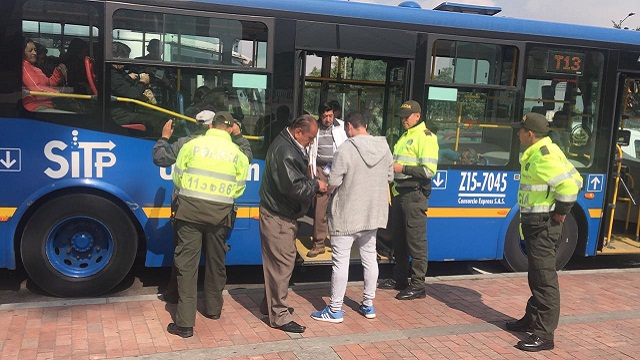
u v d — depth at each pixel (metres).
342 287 5.04
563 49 6.99
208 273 4.91
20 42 5.30
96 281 5.62
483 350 4.65
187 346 4.42
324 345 4.57
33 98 5.36
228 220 4.75
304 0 6.04
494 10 7.01
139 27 5.57
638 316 5.65
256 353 4.36
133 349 4.32
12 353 4.17
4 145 5.31
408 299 5.79
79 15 5.41
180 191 4.61
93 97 5.49
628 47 7.22
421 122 6.02
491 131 6.80
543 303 4.73
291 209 4.68
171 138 5.71
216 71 5.79
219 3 5.76
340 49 6.17
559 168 4.56
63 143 5.45
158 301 5.33
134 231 5.69
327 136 6.52
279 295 4.77
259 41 5.91
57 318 4.86
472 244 6.87
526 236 4.79
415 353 4.52
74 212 5.51
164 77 5.66
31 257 5.45
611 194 7.60
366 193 4.96
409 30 6.41
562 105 7.07
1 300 5.52
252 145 5.96
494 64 6.77
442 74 6.59
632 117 7.59
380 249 6.64
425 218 5.76
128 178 5.62
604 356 4.66
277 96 5.99
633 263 8.30
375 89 7.03
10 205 5.38
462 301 5.85
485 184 6.82
